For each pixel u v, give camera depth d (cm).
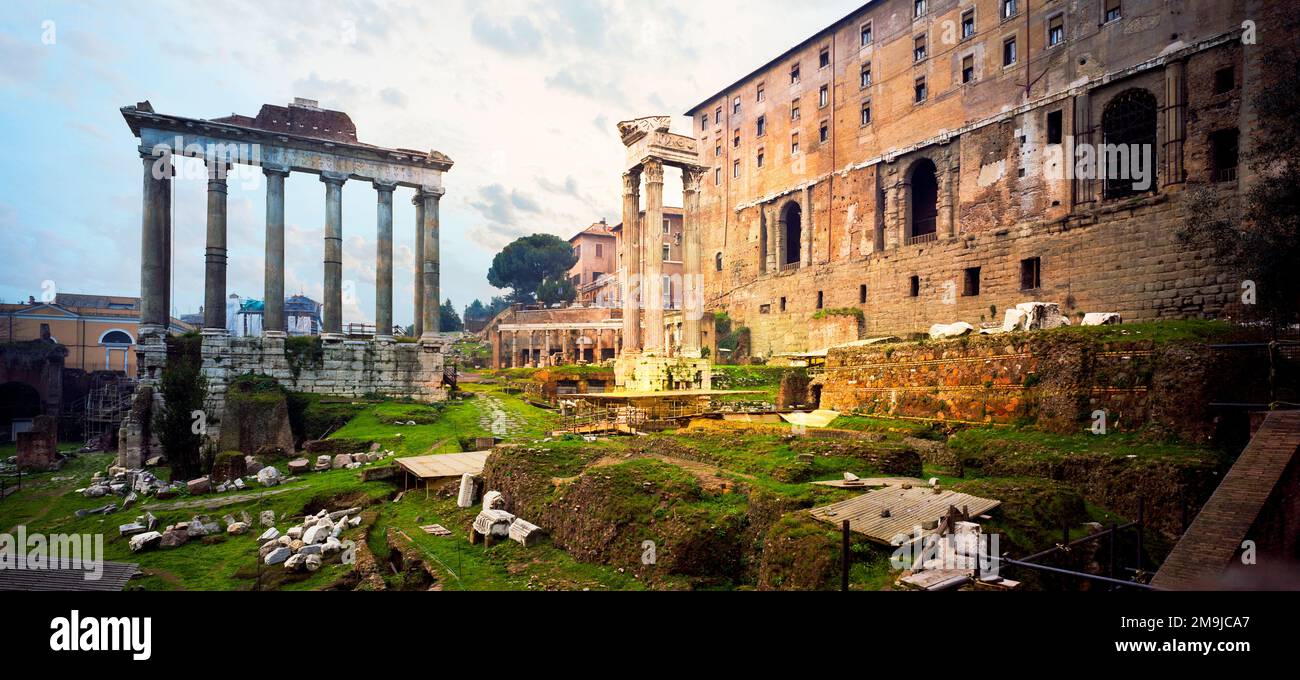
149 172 3769
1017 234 4422
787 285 6700
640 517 1559
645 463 1886
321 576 1614
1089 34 4022
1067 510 1524
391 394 4303
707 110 8169
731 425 2950
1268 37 3091
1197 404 1911
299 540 1900
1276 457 1452
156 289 3762
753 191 7300
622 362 4159
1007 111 4531
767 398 4131
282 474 2934
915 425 2645
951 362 2689
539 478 2034
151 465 3447
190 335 4031
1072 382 2206
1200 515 1417
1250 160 2745
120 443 3475
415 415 3841
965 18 4872
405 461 2670
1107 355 2166
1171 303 3509
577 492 1773
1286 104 2175
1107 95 3934
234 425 3444
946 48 5028
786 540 1226
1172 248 3525
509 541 1814
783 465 1820
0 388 5353
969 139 4819
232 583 1581
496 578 1505
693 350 4275
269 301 4056
